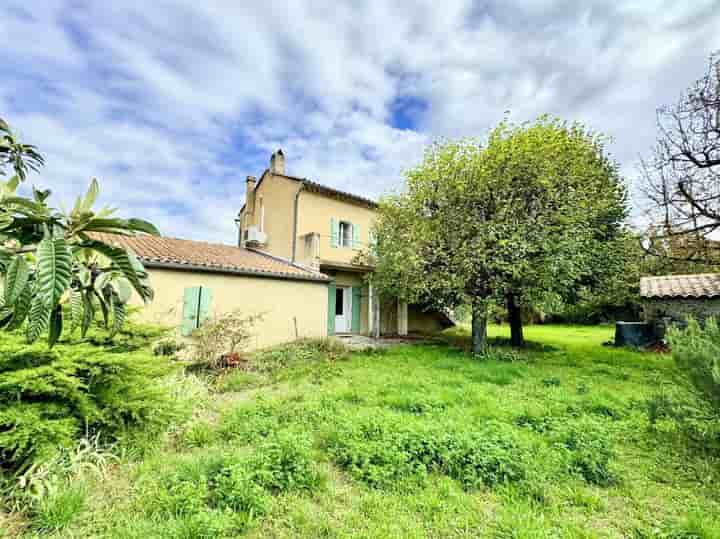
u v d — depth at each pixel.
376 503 2.61
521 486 2.79
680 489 2.82
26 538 2.20
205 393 5.21
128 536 2.18
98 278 1.33
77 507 2.41
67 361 2.99
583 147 9.71
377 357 8.84
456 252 9.01
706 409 3.46
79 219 1.30
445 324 18.55
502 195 8.95
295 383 6.12
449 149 9.38
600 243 9.99
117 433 3.28
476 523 2.41
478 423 4.02
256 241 13.72
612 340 13.16
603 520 2.46
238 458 2.95
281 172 14.12
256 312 9.36
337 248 13.60
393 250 10.05
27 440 2.55
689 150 8.16
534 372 7.17
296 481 2.78
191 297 8.16
